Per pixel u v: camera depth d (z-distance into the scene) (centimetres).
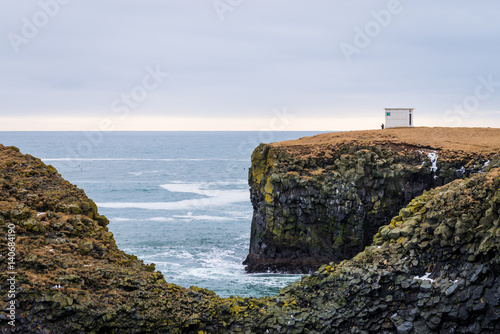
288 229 7300
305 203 7219
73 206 3806
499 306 3238
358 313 3594
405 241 3903
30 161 4253
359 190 7238
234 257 7650
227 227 9594
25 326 2895
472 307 3325
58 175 4253
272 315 3553
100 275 3306
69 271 3219
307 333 3528
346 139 8056
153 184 16375
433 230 3791
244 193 14338
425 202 4178
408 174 7238
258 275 6806
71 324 3003
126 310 3167
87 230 3700
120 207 11981
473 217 3606
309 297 3766
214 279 6500
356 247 7231
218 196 13738
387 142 7794
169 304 3338
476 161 7000
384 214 7288
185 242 8456
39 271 3161
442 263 3662
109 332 3138
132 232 9156
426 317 3456
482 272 3397
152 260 7362
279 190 7300
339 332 3569
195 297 3503
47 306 2984
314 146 7894
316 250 7250
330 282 3794
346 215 7181
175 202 12762
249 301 3634
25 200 3672
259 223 7538
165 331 3247
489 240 3434
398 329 3475
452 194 3862
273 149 7769
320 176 7338
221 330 3412
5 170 3938
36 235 3447
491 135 8438
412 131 8994
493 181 3688
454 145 7581
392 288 3662
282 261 7200
